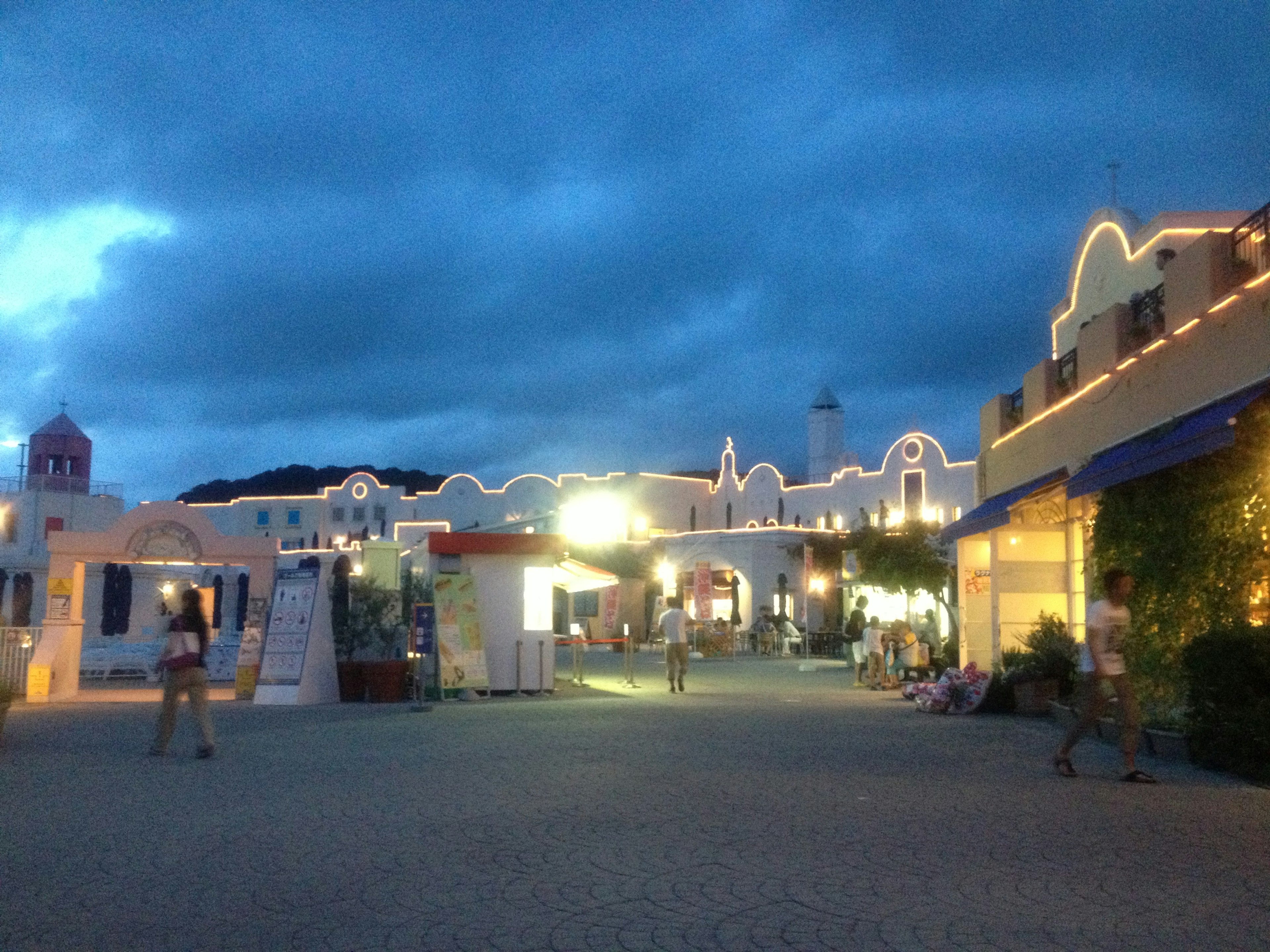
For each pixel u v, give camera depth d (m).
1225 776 10.10
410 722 15.27
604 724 14.82
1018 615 18.66
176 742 13.08
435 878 6.48
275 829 7.88
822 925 5.52
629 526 56.81
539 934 5.40
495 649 20.52
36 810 8.63
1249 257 11.91
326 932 5.48
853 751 11.88
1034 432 19.09
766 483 56.81
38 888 6.34
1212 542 11.67
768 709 17.28
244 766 11.00
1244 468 11.30
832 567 45.59
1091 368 16.11
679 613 21.34
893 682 21.92
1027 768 10.66
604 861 6.84
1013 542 18.80
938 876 6.43
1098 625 9.94
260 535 64.31
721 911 5.77
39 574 43.47
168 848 7.30
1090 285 18.88
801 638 40.69
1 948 5.29
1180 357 13.02
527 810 8.49
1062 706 14.64
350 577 20.39
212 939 5.39
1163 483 12.70
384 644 19.61
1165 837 7.47
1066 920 5.57
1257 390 10.91
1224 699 10.38
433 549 20.39
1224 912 5.70
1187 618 12.03
